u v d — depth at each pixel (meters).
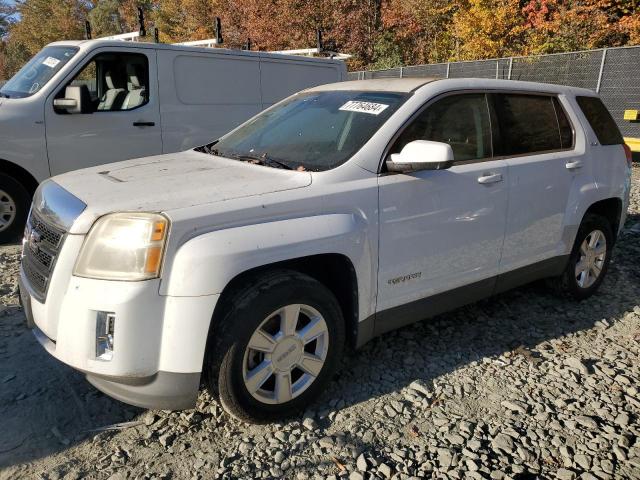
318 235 2.76
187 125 6.95
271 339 2.71
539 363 3.57
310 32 23.19
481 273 3.69
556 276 4.41
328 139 3.34
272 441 2.73
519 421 2.94
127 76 6.54
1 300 4.34
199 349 2.46
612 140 4.69
